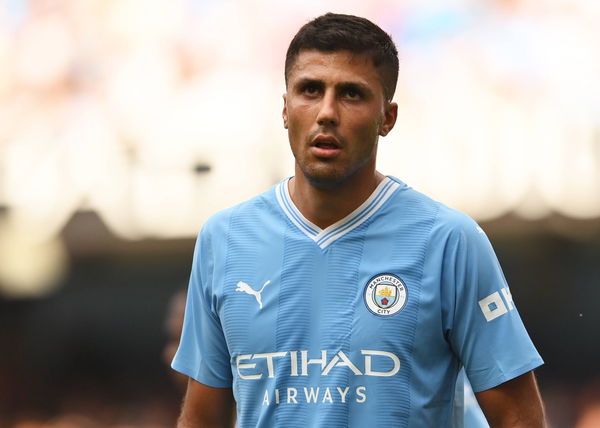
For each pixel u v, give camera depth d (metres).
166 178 36.53
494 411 9.88
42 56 38.97
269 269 10.10
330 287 9.88
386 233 9.97
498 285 9.91
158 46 37.88
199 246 10.62
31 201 37.97
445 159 33.34
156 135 37.00
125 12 38.34
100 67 38.44
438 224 9.94
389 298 9.73
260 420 9.90
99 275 46.66
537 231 35.44
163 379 48.12
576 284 43.78
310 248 10.02
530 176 32.69
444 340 9.84
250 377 9.98
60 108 38.47
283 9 36.66
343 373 9.63
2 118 38.91
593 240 40.22
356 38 9.72
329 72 9.64
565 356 44.81
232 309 10.12
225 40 37.16
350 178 9.91
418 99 34.31
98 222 38.25
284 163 35.16
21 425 47.50
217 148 36.06
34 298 46.25
